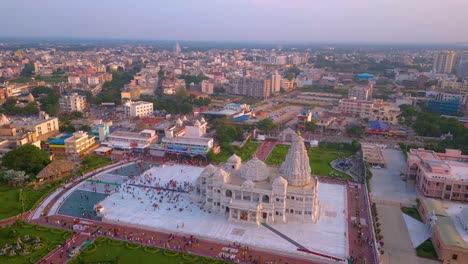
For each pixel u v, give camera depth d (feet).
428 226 514.68
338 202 599.57
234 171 599.57
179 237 491.31
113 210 559.38
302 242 479.82
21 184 629.51
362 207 583.17
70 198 599.16
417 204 583.99
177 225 517.96
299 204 531.91
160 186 652.48
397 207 584.81
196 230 506.48
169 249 459.73
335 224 529.45
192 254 449.06
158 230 506.48
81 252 444.96
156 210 563.07
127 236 487.20
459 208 563.07
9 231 480.64
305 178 547.49
